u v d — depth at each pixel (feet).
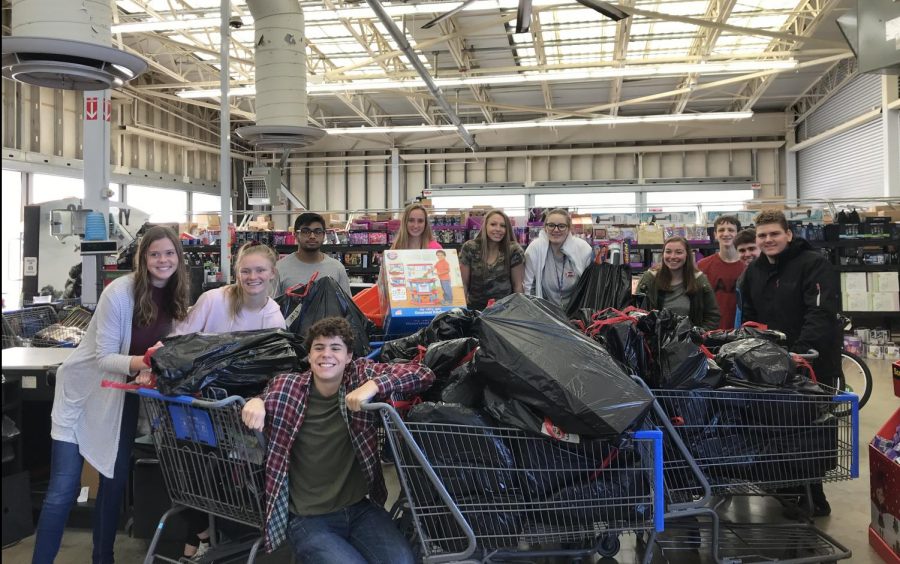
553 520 6.75
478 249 12.54
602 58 41.16
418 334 8.63
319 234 12.09
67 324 13.41
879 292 26.53
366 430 6.70
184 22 27.04
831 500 11.04
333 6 28.53
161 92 47.34
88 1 11.27
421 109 48.93
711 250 25.93
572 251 12.32
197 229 29.78
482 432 6.53
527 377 6.30
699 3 32.35
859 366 17.51
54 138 38.58
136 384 7.28
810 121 51.39
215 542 8.17
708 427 7.98
